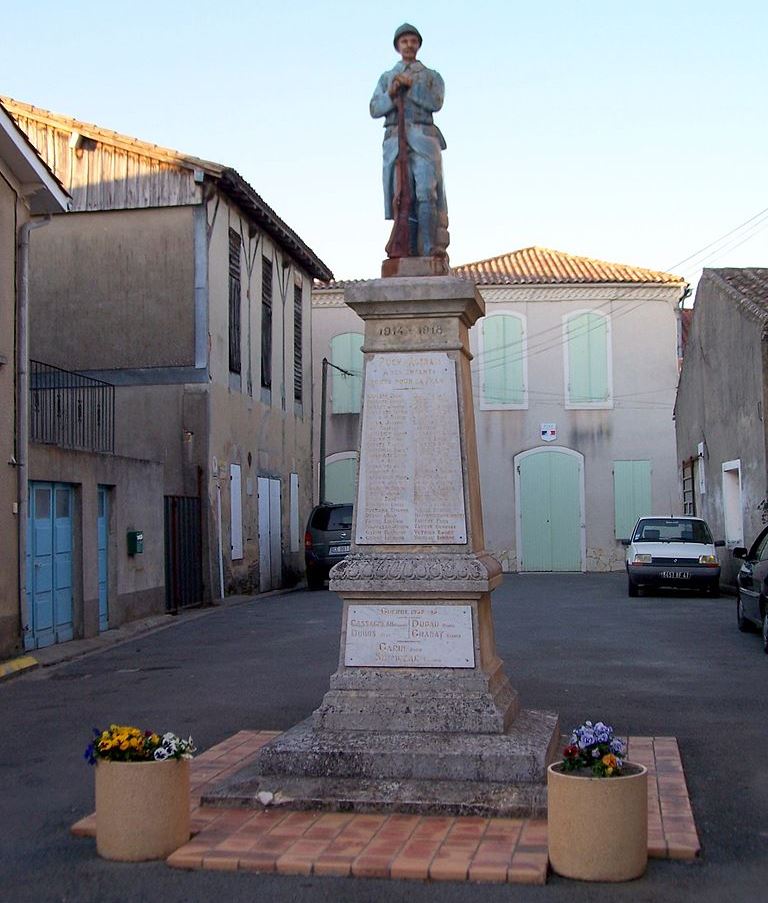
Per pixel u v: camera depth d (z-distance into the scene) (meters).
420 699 7.06
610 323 35.44
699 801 7.05
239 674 12.61
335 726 7.10
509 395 35.59
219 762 8.06
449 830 6.27
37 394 17.33
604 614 18.81
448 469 7.41
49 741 9.36
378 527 7.42
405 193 7.93
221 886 5.67
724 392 24.67
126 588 18.17
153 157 23.19
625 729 9.15
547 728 7.39
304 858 5.89
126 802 6.11
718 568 22.31
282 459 29.23
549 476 35.47
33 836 6.65
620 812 5.63
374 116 8.12
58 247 23.47
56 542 15.68
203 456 22.81
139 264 23.22
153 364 23.05
